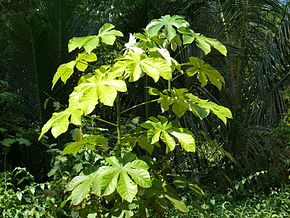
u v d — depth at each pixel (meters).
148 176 1.81
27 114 4.87
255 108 5.84
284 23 5.96
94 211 2.19
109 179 1.81
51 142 4.67
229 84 5.76
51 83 4.73
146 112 4.96
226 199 4.66
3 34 4.80
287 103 6.05
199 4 5.88
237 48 5.58
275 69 5.96
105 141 2.14
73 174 3.24
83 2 6.56
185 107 2.19
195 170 5.18
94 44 1.97
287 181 5.14
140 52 2.01
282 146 5.38
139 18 5.39
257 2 5.92
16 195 3.27
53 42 4.68
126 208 2.02
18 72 4.75
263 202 4.43
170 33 2.10
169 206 2.21
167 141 1.97
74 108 1.88
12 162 4.90
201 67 2.30
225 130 5.58
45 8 4.91
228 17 5.94
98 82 1.89
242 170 5.36
